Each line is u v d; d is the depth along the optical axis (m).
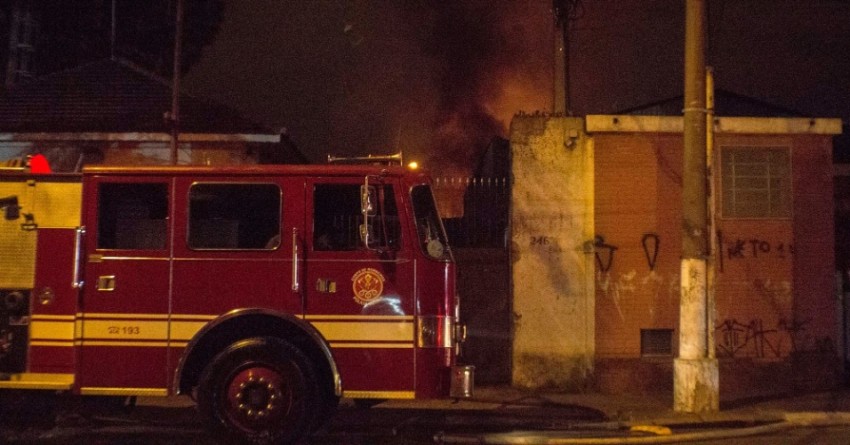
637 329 14.44
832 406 12.64
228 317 9.32
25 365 9.47
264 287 9.39
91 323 9.38
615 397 13.74
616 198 14.54
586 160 14.59
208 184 9.55
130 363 9.34
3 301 9.53
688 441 10.42
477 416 11.81
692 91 12.24
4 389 9.62
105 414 11.09
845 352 14.78
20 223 9.60
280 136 18.03
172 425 11.04
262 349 9.27
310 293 9.36
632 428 11.15
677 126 14.57
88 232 9.51
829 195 14.73
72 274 9.55
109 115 18.34
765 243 14.63
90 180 9.58
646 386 14.34
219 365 9.28
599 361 14.35
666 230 14.52
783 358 14.52
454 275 9.58
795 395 13.84
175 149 17.03
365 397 9.27
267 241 9.47
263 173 9.55
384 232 9.45
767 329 14.55
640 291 14.48
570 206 14.54
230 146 18.16
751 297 14.55
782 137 14.73
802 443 10.25
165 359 9.33
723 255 14.60
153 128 17.92
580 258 14.49
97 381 9.34
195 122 18.16
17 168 9.74
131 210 9.55
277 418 9.23
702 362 12.04
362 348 9.30
